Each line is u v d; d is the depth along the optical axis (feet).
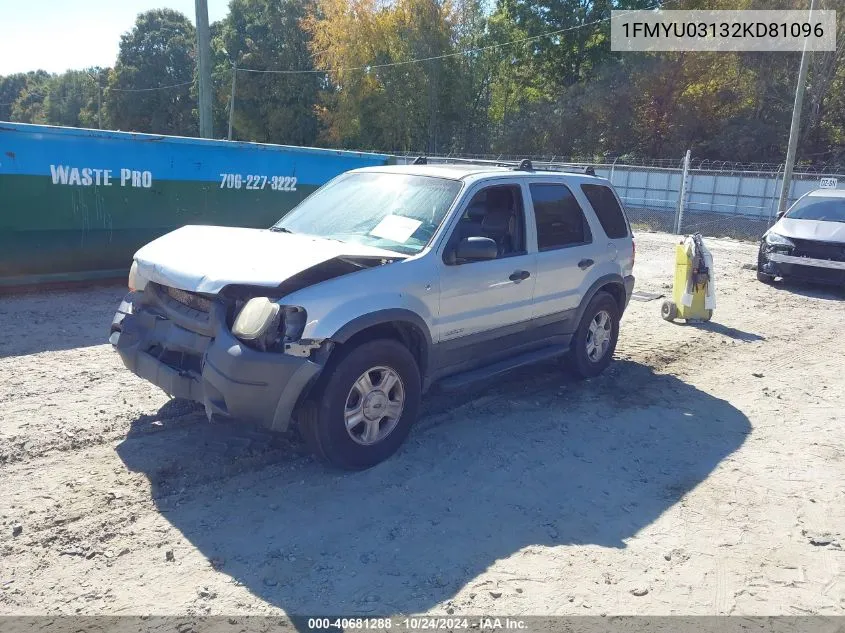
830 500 14.40
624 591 11.02
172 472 14.24
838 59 123.95
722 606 10.75
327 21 142.41
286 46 157.89
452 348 16.40
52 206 29.84
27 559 11.09
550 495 14.16
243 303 13.48
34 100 350.43
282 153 38.29
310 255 13.99
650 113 143.43
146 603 10.21
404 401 15.07
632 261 22.79
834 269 38.06
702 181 102.58
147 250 15.44
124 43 209.97
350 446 14.21
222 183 35.81
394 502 13.52
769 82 134.51
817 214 42.01
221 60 173.68
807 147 133.28
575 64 152.66
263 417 13.04
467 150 147.33
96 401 17.90
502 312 17.53
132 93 208.74
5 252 28.99
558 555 11.97
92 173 30.91
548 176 19.92
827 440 17.74
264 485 13.94
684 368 23.99
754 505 14.10
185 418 17.01
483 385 20.93
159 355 14.67
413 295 14.89
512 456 15.89
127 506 12.85
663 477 15.26
